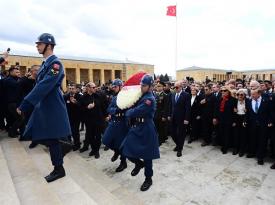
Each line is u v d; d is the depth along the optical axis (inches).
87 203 104.2
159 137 269.4
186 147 259.1
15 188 109.2
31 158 154.6
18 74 213.0
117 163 209.6
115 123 182.1
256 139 217.8
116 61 1008.2
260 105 205.8
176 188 158.7
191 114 281.4
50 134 113.3
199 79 1213.1
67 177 128.3
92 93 230.8
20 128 195.2
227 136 234.2
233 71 1403.8
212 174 182.1
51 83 108.5
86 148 247.4
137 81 166.6
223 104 237.0
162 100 267.4
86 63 845.2
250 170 190.1
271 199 143.9
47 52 115.9
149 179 157.0
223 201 141.9
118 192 142.6
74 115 246.1
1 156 146.1
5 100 215.6
